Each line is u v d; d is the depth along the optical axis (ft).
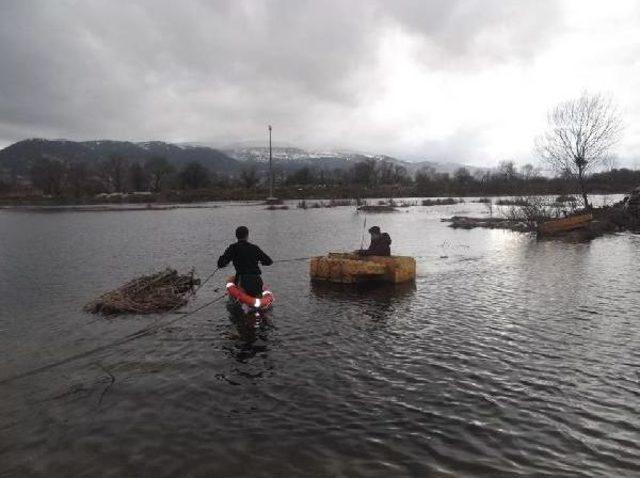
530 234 90.63
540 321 31.81
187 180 360.48
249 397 21.13
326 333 29.81
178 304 37.04
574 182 161.68
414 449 16.87
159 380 23.25
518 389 21.45
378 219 133.80
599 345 26.99
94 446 17.60
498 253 65.41
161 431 18.49
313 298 39.09
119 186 378.12
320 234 94.22
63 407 20.72
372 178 389.60
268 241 82.74
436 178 435.53
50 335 30.60
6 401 21.44
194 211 181.88
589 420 18.69
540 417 18.97
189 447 17.33
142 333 30.50
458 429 18.13
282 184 382.01
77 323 33.14
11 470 16.25
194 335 29.91
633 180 256.73
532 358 25.14
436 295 39.86
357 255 48.39
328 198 294.05
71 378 23.81
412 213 159.02
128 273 53.42
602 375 22.84
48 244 80.84
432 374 23.21
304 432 18.11
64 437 18.28
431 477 15.25
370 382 22.40
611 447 16.84
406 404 20.18
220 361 25.46
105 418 19.66
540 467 15.71
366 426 18.45
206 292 41.88
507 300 37.78
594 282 44.04
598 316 32.73
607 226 93.35
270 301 36.78
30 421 19.57
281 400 20.76
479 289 41.98
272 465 16.08
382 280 45.42
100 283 47.78
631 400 20.27
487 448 16.85
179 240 85.61
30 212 188.03
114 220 138.41
